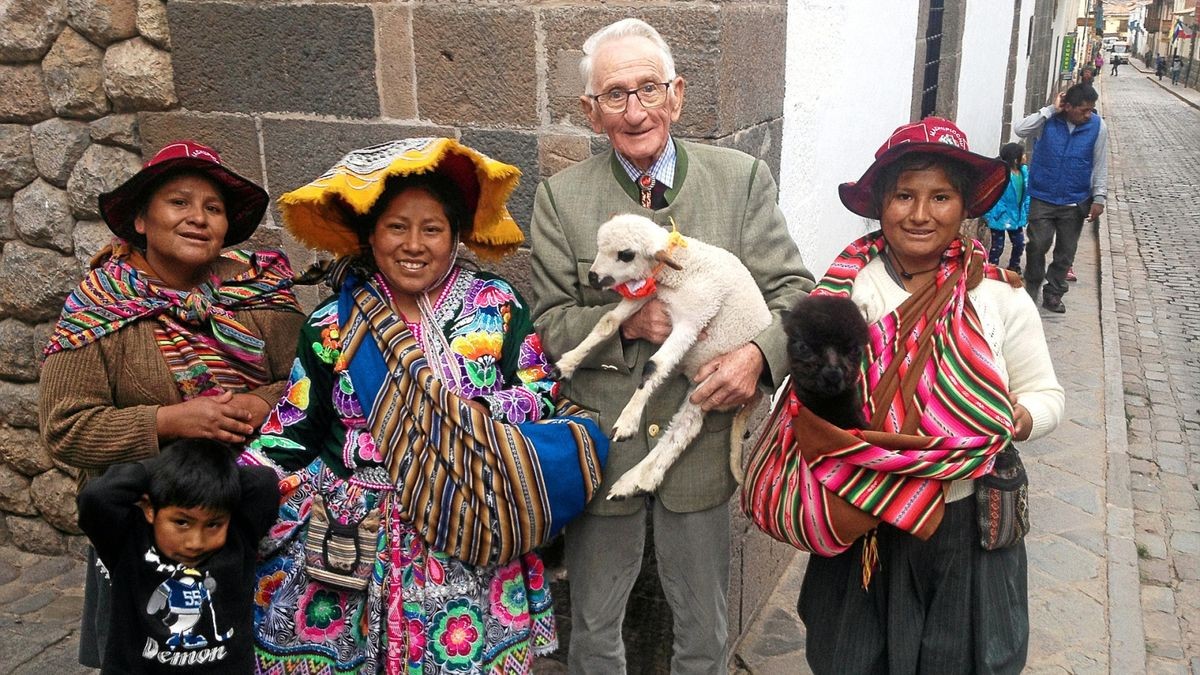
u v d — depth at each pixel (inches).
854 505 75.5
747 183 91.5
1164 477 199.5
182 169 86.8
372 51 114.9
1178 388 255.0
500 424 80.0
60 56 135.6
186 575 73.2
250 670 77.9
